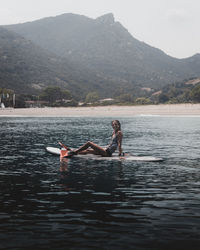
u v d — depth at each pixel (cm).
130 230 474
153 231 471
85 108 8475
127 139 2005
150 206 596
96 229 478
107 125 3572
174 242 431
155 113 6788
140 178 852
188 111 6669
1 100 10562
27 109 8525
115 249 409
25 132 2542
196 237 448
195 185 772
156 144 1723
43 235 454
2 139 1967
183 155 1316
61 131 2655
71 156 1224
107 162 1116
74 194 682
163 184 783
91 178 848
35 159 1187
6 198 647
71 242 430
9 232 465
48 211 562
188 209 579
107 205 602
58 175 888
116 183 790
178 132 2580
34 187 744
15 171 946
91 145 1205
